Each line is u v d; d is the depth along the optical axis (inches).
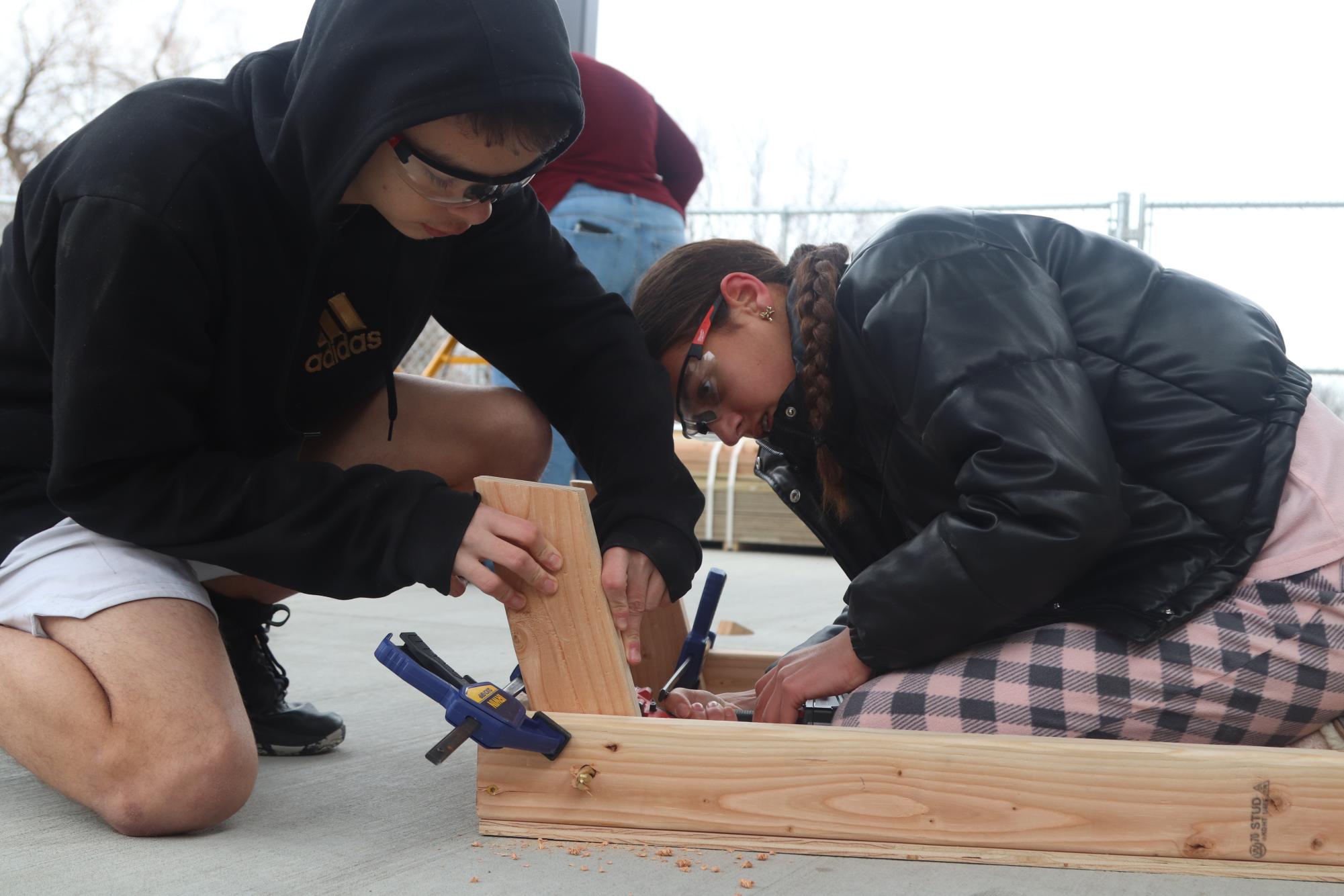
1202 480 42.2
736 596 122.8
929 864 36.8
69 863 35.1
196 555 40.9
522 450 60.2
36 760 39.6
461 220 40.4
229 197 41.3
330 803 43.6
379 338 50.9
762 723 40.0
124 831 38.2
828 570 156.5
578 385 52.8
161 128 40.3
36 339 43.9
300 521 40.1
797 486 54.5
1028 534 39.6
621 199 115.4
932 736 37.4
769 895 33.3
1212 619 41.6
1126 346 44.1
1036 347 41.4
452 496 40.3
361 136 37.1
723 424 51.2
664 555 43.9
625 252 116.1
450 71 35.8
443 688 37.7
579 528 39.8
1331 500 42.5
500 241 52.7
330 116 37.7
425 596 116.0
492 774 39.5
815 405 47.3
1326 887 35.0
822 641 56.3
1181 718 41.4
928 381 41.8
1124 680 41.6
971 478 40.8
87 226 38.7
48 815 40.7
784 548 193.0
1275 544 42.5
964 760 37.1
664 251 119.0
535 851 37.7
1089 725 41.6
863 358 44.8
